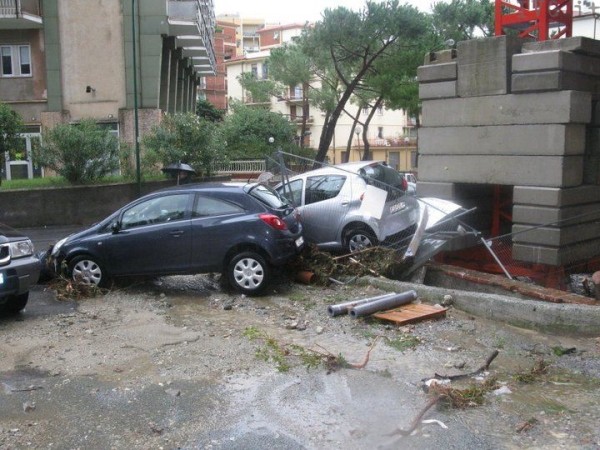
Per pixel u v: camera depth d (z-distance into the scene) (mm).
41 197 17969
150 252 8945
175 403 5156
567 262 10312
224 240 8789
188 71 37688
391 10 22781
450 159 11422
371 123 66625
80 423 4809
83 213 18453
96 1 24000
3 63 24281
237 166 36344
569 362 6125
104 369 5965
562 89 9914
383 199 10180
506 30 15008
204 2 31078
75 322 7590
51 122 24250
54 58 24062
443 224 10062
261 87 45812
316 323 7461
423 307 7793
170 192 9188
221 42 76000
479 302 7695
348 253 10148
